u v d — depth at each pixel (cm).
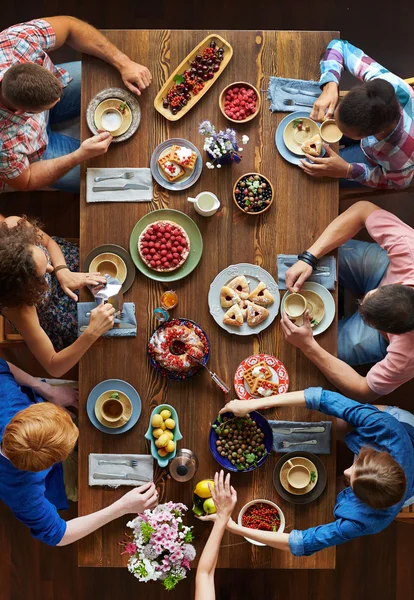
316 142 214
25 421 170
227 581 277
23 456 168
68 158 211
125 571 278
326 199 216
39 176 213
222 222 215
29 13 282
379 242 215
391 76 209
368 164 238
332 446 213
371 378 208
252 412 213
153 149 215
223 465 209
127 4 283
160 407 210
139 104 215
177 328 208
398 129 205
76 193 276
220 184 215
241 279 212
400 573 279
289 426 213
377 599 279
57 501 217
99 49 211
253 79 216
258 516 210
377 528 191
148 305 213
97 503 212
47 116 232
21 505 186
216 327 214
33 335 200
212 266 215
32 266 175
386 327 190
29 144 212
